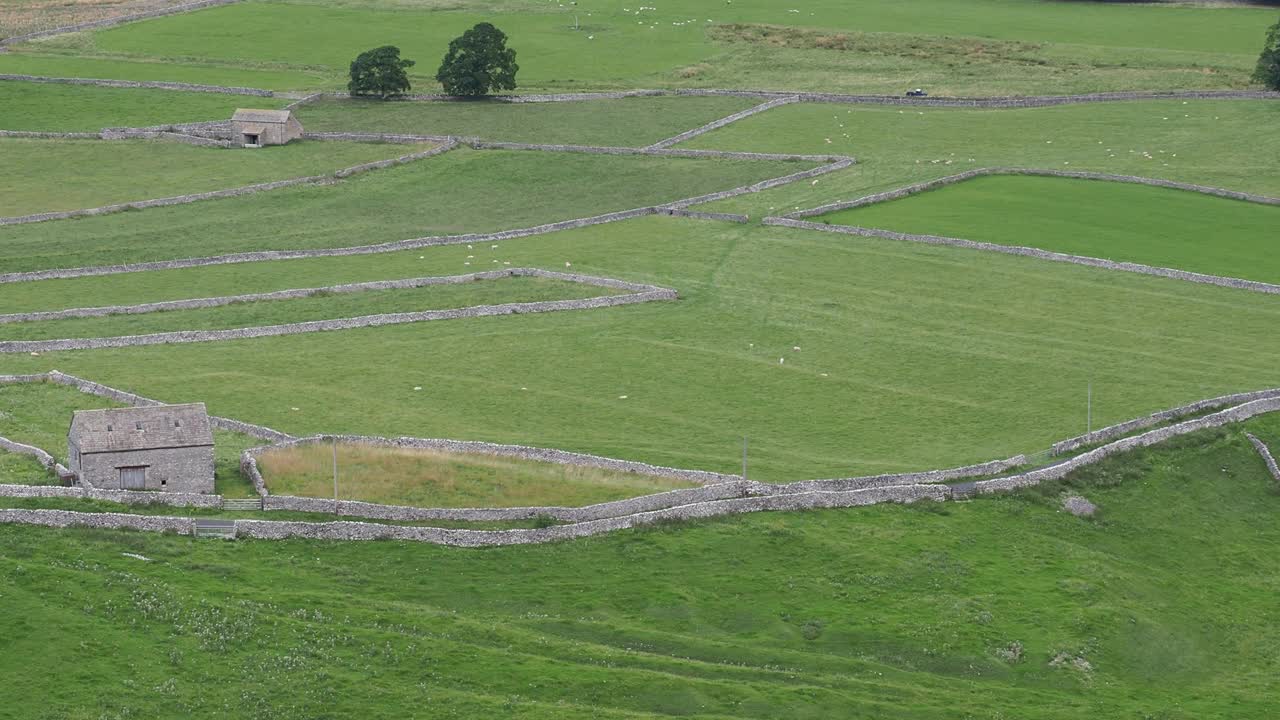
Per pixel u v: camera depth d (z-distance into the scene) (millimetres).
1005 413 144875
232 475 123875
